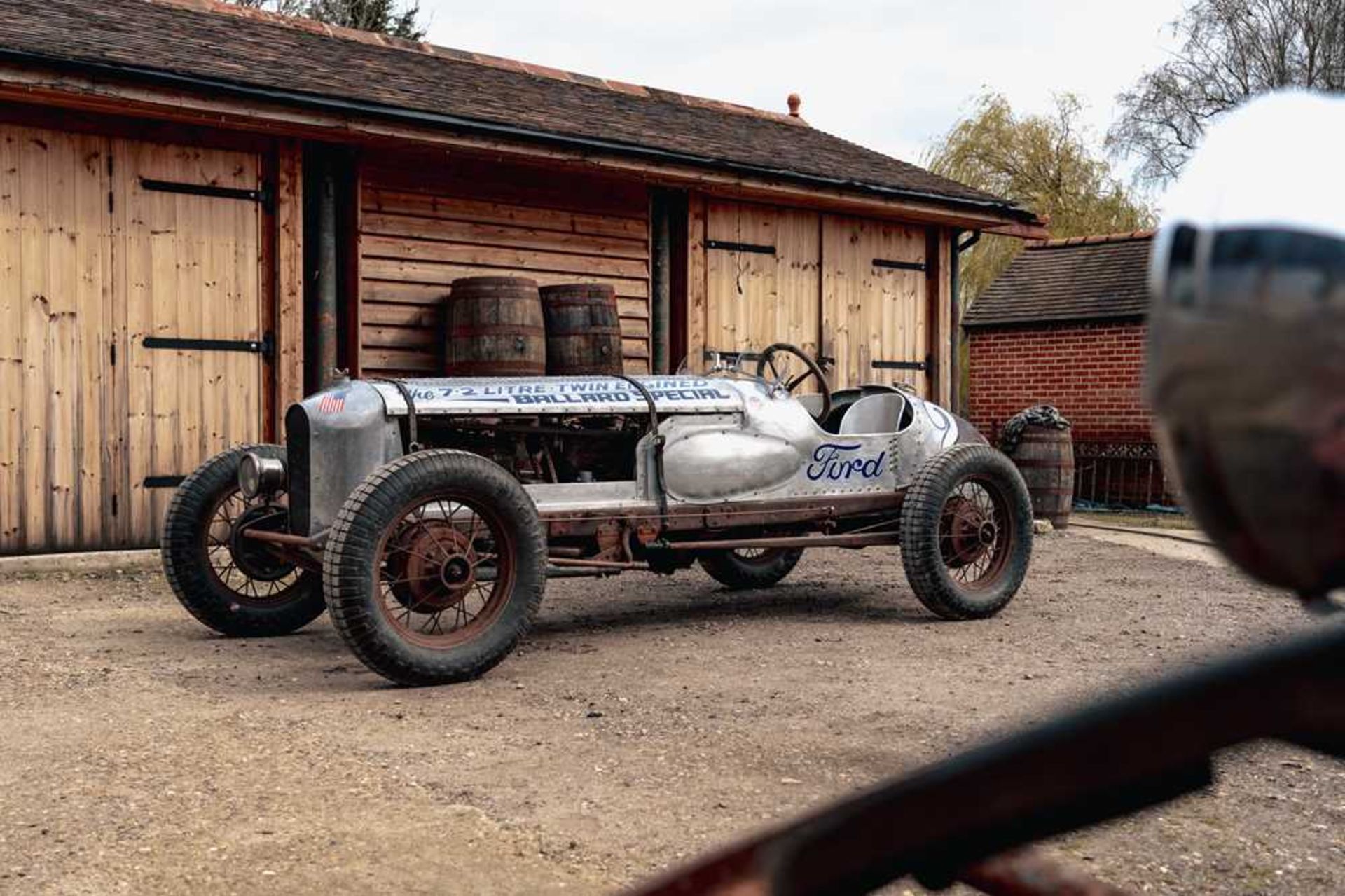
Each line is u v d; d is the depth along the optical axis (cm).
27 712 409
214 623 564
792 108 1406
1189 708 25
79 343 781
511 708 421
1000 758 28
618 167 939
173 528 554
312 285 880
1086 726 27
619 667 496
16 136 757
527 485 552
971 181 2241
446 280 938
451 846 282
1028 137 2244
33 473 764
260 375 851
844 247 1167
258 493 541
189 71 758
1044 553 944
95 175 786
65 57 706
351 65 954
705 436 591
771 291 1119
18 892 253
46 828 293
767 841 29
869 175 1138
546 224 990
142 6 952
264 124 802
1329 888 256
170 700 431
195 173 825
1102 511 1486
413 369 921
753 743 371
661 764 350
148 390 806
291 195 855
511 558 480
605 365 903
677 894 30
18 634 559
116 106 760
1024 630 586
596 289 903
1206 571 836
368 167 903
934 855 29
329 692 448
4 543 753
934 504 598
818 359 1146
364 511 446
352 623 442
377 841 285
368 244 902
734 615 637
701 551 602
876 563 864
